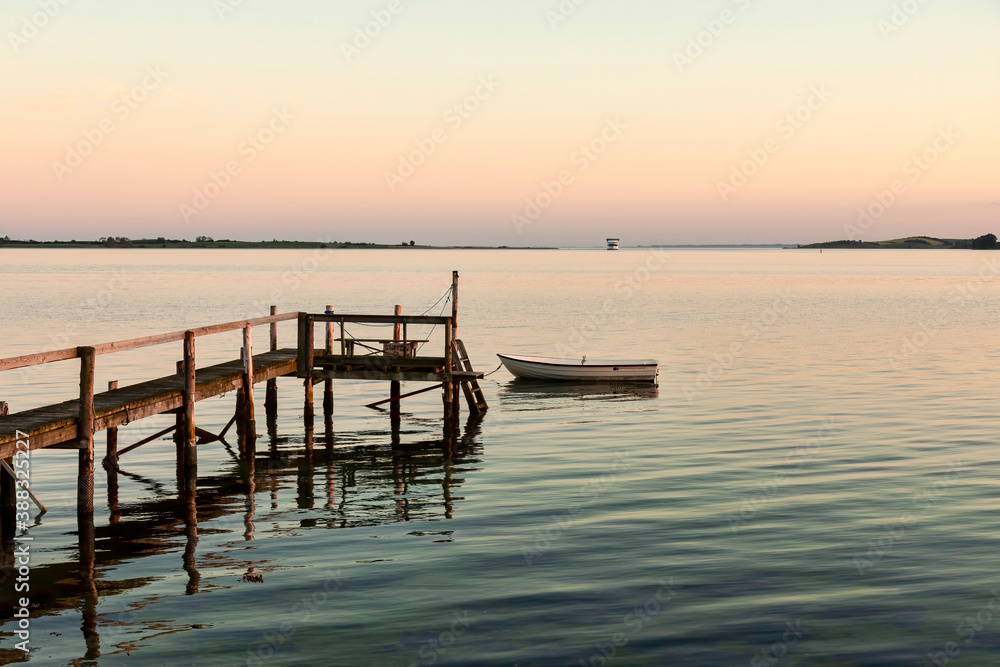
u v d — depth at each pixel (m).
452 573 11.65
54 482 16.84
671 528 13.56
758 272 164.75
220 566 12.03
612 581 11.30
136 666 8.99
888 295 86.31
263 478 17.48
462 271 171.38
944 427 21.72
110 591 11.08
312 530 13.77
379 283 111.38
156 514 14.76
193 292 84.88
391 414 24.91
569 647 9.38
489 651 9.30
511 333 47.62
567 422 23.39
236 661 9.09
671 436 21.12
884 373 32.25
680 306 70.25
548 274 149.50
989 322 55.03
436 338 44.31
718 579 11.33
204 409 25.70
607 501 15.23
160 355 36.12
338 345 35.66
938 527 13.47
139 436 21.31
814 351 39.78
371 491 16.31
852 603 10.51
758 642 9.48
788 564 11.87
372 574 11.65
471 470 17.94
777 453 18.97
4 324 49.22
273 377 21.89
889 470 17.28
